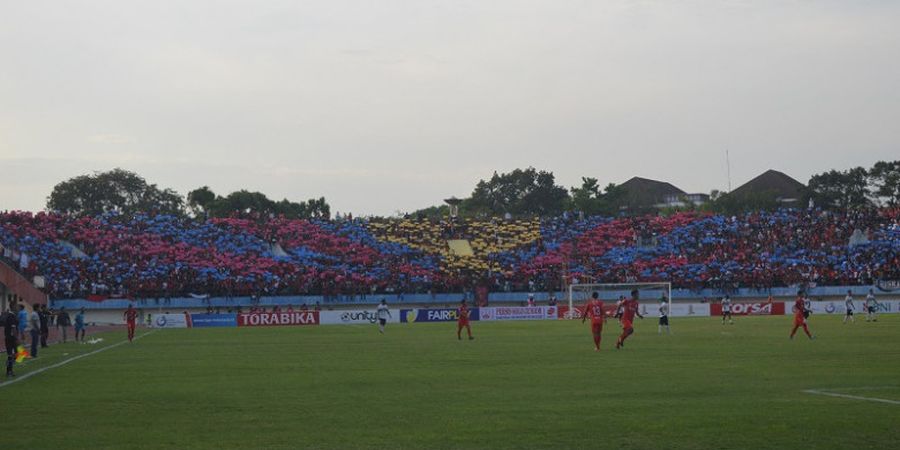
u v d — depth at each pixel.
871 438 16.02
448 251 108.94
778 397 21.52
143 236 101.81
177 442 16.42
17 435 17.27
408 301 93.94
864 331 50.91
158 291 88.12
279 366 32.66
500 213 181.00
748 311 85.94
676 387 23.83
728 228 109.88
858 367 28.89
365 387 25.06
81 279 89.56
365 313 83.50
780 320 70.12
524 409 20.06
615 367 29.98
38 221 100.25
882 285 92.06
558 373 28.23
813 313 85.69
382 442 16.23
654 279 97.94
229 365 33.41
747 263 100.12
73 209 153.62
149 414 19.98
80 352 43.00
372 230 112.69
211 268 95.69
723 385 24.14
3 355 40.00
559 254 107.31
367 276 98.06
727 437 16.19
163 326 78.31
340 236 110.38
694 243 107.44
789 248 103.56
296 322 81.81
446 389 24.28
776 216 112.25
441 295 94.56
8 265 71.44
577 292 95.31
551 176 188.38
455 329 63.31
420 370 30.08
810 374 26.80
